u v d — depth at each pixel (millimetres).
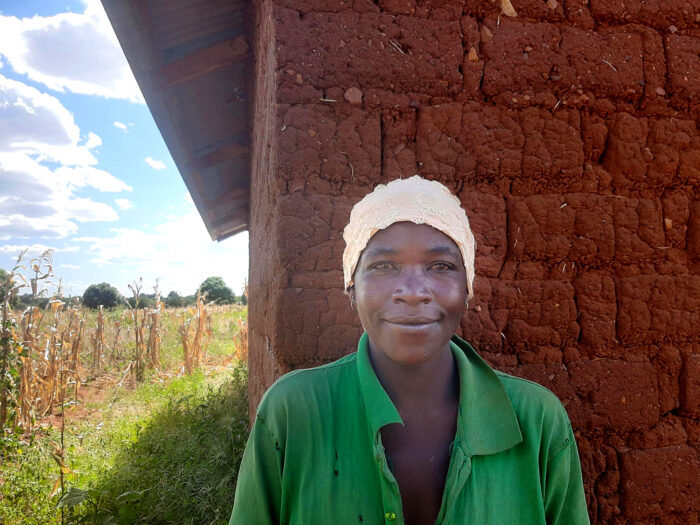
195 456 4223
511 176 2199
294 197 2029
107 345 11086
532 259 2225
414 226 1063
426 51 2133
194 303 27797
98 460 4668
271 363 2459
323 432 1121
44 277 6160
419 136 2133
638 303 2246
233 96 4742
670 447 2246
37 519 3572
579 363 2209
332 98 2062
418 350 1021
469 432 1104
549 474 1227
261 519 1211
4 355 5367
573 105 2232
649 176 2285
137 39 3438
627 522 2195
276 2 2041
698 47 2338
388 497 1032
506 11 2209
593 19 2270
